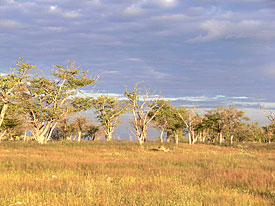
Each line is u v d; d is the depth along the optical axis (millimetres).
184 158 23453
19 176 12953
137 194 9266
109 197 8781
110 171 15008
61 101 50656
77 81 50406
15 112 46406
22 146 37562
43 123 47938
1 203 8078
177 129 76312
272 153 36125
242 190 11078
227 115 79062
